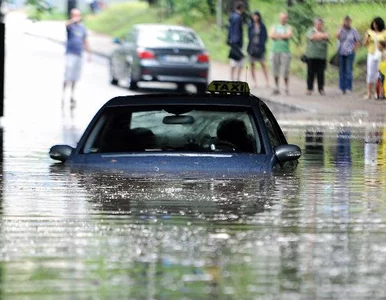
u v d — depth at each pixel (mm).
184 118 31844
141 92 80750
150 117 32656
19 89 79812
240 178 31141
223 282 19000
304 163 38438
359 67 83312
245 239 22953
